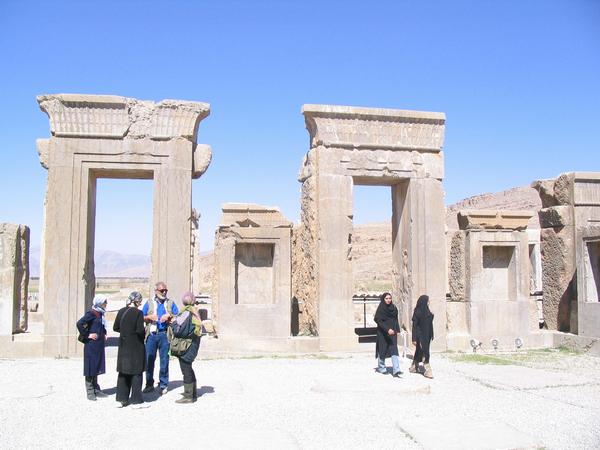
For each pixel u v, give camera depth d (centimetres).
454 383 1031
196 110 1366
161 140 1352
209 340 1337
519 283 1492
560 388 994
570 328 1515
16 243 1334
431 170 1459
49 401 876
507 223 1486
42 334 1330
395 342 1072
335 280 1384
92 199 1382
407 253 1458
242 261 1422
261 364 1210
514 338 1467
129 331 843
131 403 841
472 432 718
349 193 1407
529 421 787
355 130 1420
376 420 780
